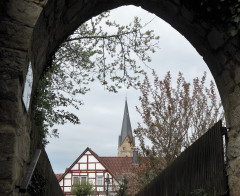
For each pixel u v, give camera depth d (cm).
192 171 598
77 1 409
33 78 391
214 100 1292
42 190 540
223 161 462
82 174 4044
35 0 323
